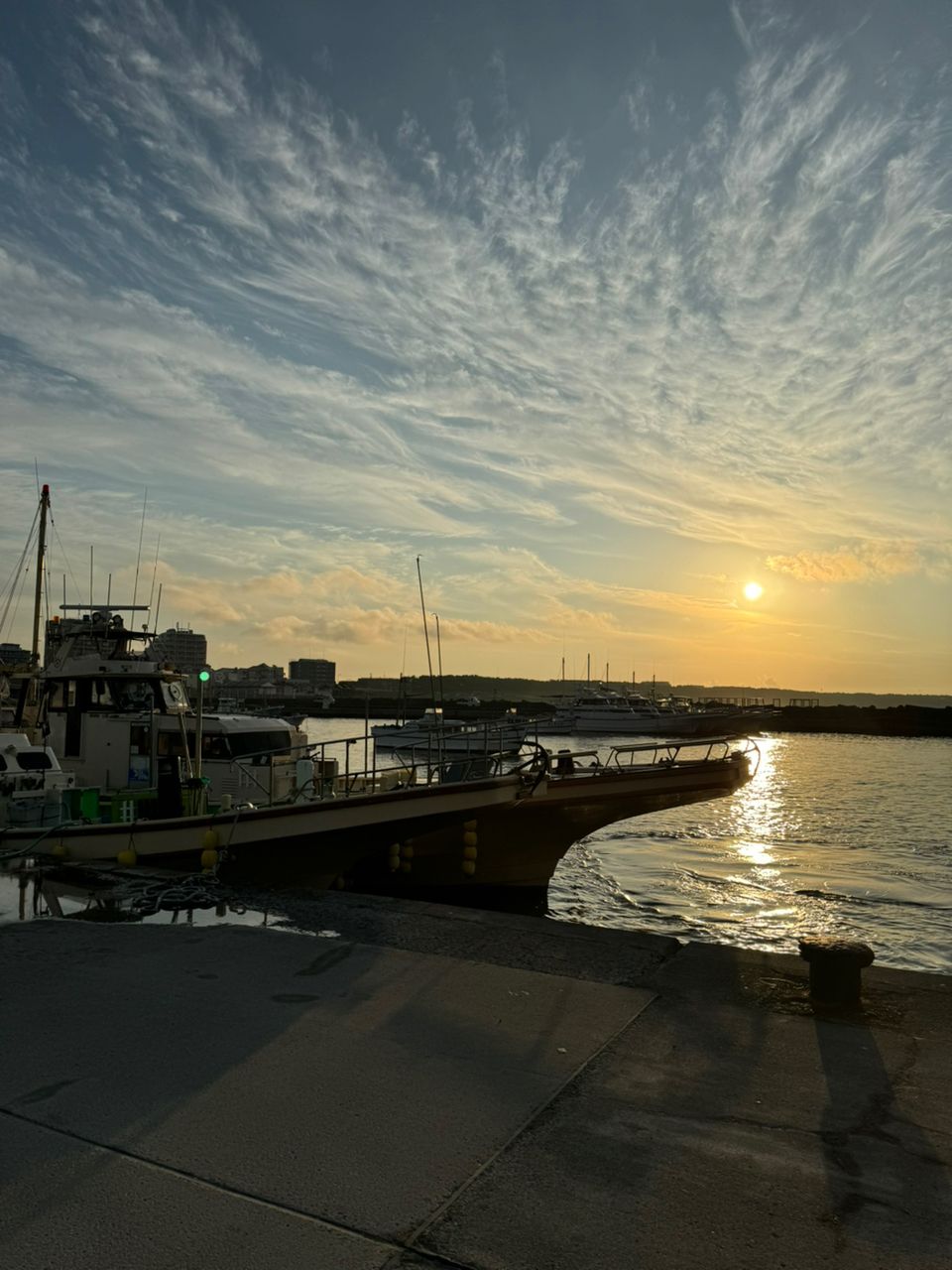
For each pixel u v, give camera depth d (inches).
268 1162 133.3
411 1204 123.0
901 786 2026.3
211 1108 150.6
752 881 851.4
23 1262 109.3
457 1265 109.9
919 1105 155.3
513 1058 174.2
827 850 1053.8
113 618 568.1
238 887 334.6
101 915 293.6
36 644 785.6
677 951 249.1
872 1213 122.0
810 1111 152.6
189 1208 121.0
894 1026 193.9
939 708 6318.9
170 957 241.9
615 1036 185.9
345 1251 112.3
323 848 454.3
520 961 238.1
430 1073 166.4
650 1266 110.3
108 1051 175.8
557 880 831.1
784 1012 201.6
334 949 250.4
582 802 566.9
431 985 218.2
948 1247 114.7
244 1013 197.9
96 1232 115.4
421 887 607.8
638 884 828.0
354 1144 139.0
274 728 562.9
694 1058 175.2
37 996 209.2
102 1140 139.6
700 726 4463.6
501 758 537.6
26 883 345.7
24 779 459.2
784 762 3038.9
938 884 837.2
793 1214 121.6
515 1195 125.4
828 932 658.8
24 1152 135.8
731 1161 135.6
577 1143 140.3
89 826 414.0
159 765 527.5
